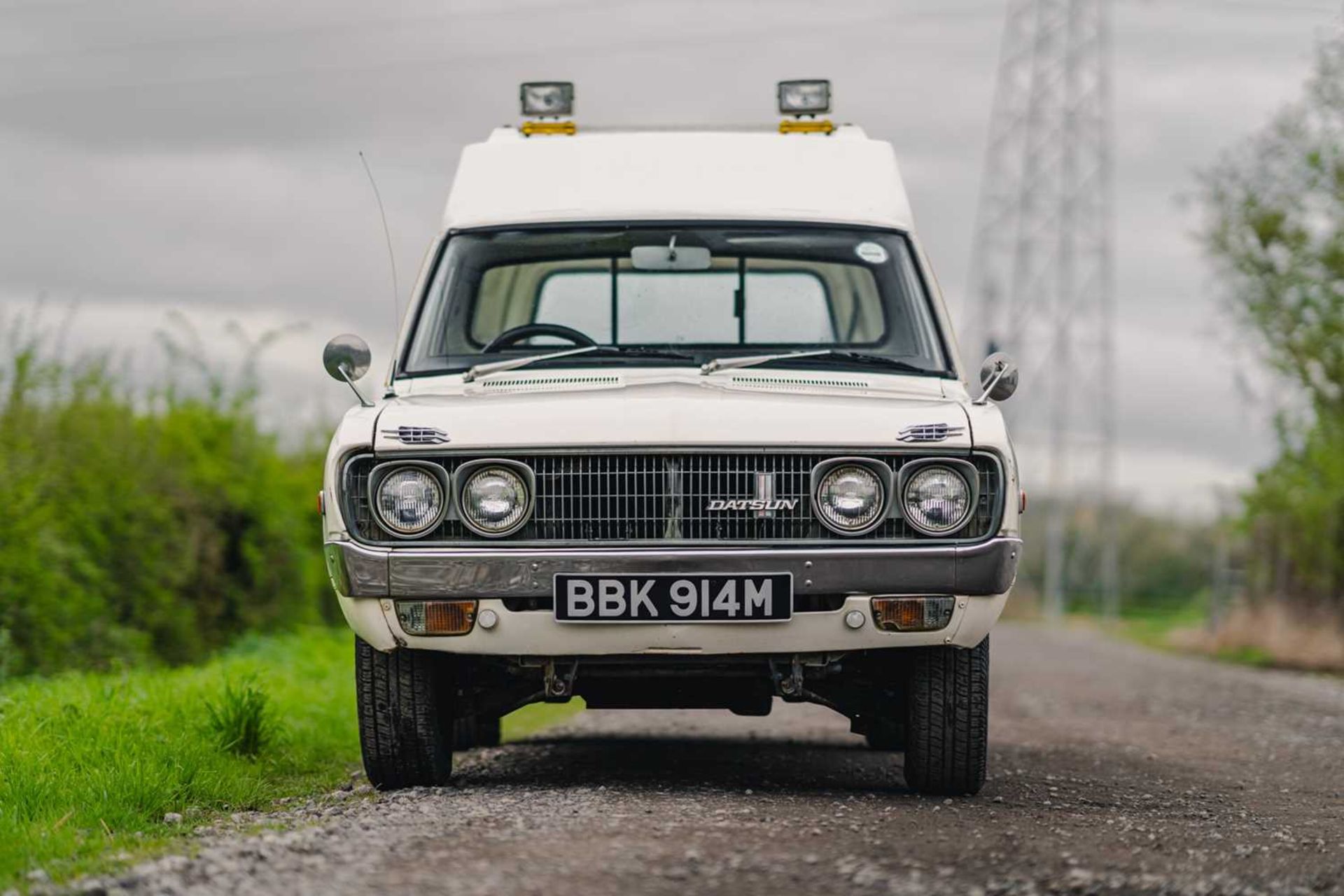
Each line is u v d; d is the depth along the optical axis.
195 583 27.81
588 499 11.17
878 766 14.69
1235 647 37.78
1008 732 18.45
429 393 12.15
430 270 13.33
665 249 13.25
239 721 14.13
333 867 8.75
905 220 13.57
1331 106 34.91
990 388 12.44
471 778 12.92
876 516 11.12
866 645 11.17
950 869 8.96
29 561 22.38
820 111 14.67
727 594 11.02
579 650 11.19
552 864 8.77
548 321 13.17
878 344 12.93
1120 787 13.39
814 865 8.91
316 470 33.66
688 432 11.09
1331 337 35.12
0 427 23.75
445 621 11.19
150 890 8.27
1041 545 87.19
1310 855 10.14
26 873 8.84
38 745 12.70
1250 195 35.59
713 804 10.91
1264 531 38.66
